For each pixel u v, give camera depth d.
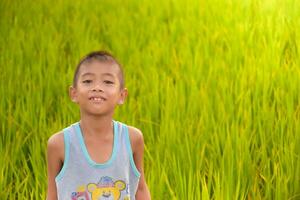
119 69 3.26
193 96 6.17
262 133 5.44
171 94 6.32
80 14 9.68
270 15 9.07
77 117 5.82
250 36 7.98
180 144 5.05
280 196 4.58
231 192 4.57
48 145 3.31
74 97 3.30
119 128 3.33
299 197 4.73
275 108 6.14
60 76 6.90
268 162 4.89
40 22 8.91
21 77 6.95
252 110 6.05
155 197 4.50
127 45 8.07
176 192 4.53
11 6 9.94
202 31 8.59
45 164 5.13
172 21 9.48
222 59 7.48
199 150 5.17
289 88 6.40
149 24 8.99
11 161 5.14
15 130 5.73
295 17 8.91
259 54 7.53
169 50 8.03
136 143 3.37
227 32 8.29
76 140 3.27
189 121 5.69
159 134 5.71
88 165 3.27
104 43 8.58
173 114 5.86
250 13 9.20
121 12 9.66
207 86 6.50
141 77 7.05
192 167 4.86
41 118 5.69
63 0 10.29
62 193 3.32
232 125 5.36
